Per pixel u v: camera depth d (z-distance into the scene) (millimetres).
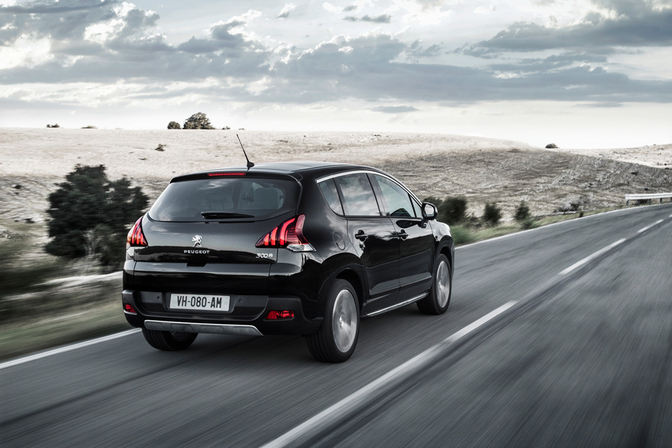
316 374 5602
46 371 5828
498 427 4227
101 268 13828
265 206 5781
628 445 3916
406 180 60594
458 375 5445
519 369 5598
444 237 8266
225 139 87625
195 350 6574
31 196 36375
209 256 5695
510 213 45031
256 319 5555
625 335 6828
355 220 6406
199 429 4285
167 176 51469
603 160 80438
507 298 9211
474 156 76750
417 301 8070
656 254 14062
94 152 64438
